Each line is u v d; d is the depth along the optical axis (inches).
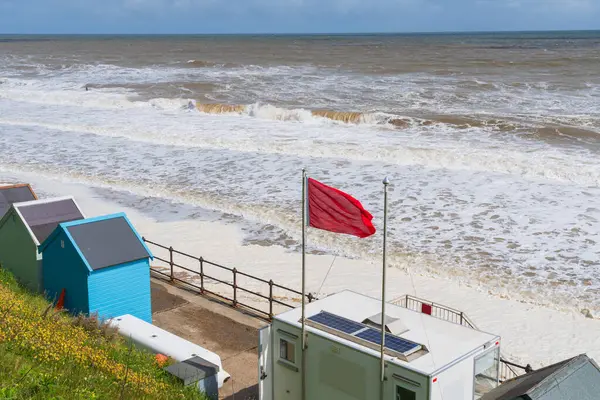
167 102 2044.8
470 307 633.6
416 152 1242.0
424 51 5753.0
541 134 1462.8
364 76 3024.1
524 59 4173.2
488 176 1103.6
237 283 682.8
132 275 534.9
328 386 364.5
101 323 486.3
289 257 770.2
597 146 1330.0
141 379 385.4
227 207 959.6
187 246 812.0
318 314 388.5
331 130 1569.9
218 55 5300.2
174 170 1183.6
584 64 3668.8
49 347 388.8
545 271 713.6
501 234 826.8
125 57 5024.6
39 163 1256.8
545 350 551.8
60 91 2372.0
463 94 2276.1
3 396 301.7
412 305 601.3
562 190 1014.4
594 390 286.7
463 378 329.7
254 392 440.8
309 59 4564.5
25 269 574.9
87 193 1051.3
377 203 958.4
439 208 934.4
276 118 1791.3
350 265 740.7
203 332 537.6
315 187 359.3
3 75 3181.6
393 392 328.8
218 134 1492.4
